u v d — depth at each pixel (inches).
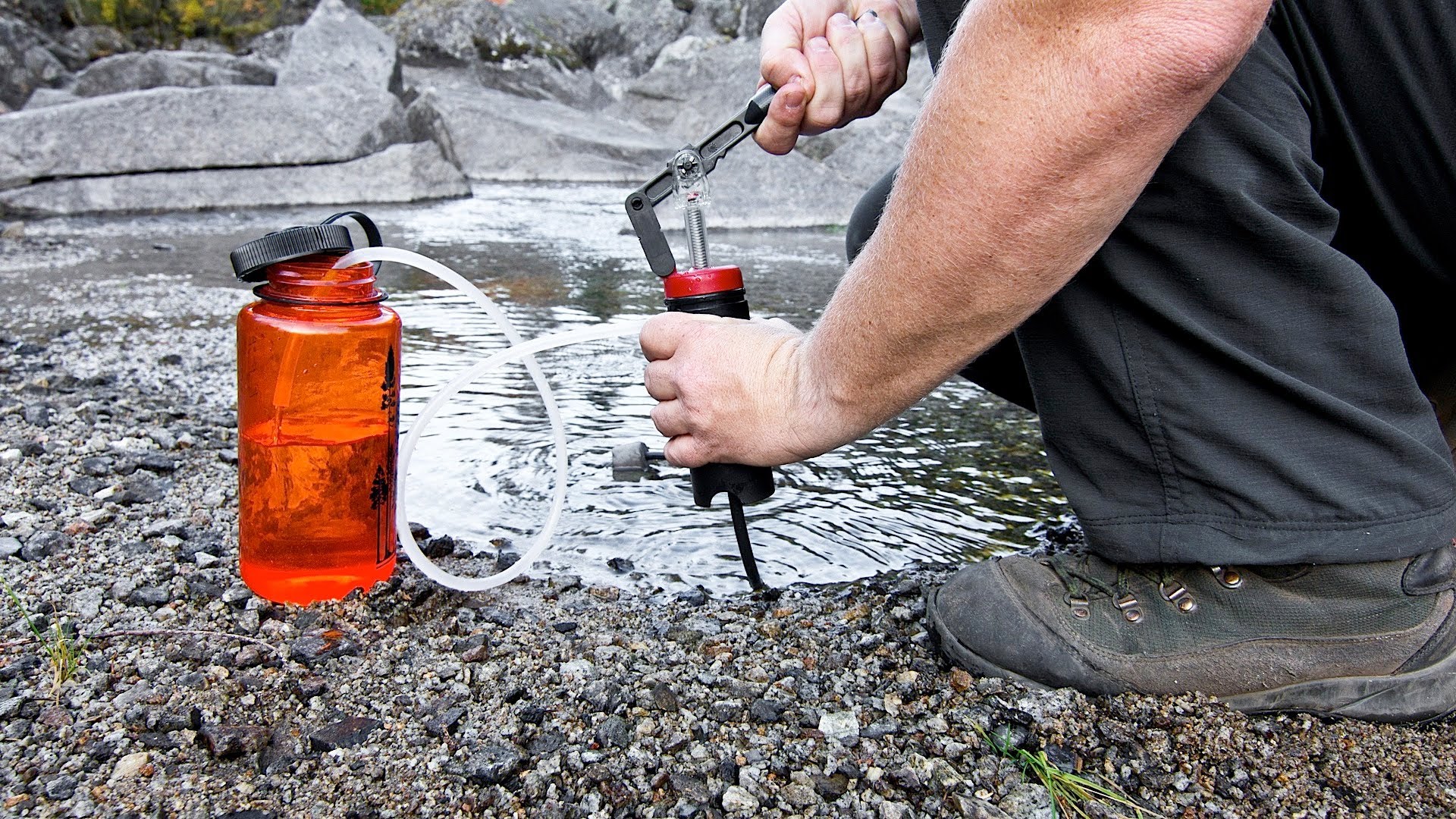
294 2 569.6
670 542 69.3
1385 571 46.9
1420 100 47.2
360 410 53.5
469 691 49.5
